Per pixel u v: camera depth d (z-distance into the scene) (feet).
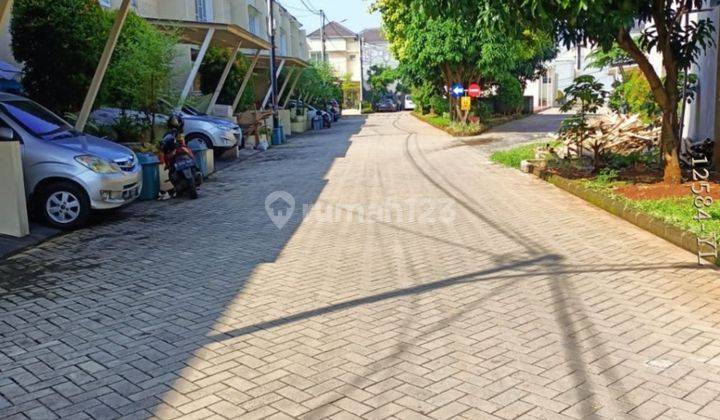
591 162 44.34
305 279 21.21
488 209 32.99
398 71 107.76
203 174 47.52
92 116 47.83
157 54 45.21
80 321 17.57
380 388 13.20
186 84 56.29
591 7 27.86
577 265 21.91
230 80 81.05
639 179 35.94
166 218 32.68
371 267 22.49
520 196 36.63
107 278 21.77
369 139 83.82
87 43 38.70
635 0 29.71
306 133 102.32
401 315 17.49
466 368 14.03
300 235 28.04
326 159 60.49
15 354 15.37
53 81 38.70
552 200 34.96
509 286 19.80
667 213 26.84
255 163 59.11
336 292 19.71
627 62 66.95
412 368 14.11
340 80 198.08
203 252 25.27
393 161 56.80
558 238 26.00
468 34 77.56
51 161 29.25
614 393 12.72
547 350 14.88
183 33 59.06
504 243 25.46
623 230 27.04
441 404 12.45
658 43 33.63
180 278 21.63
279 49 152.76
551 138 71.20
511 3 29.14
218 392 13.19
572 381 13.28
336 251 24.94
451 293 19.29
